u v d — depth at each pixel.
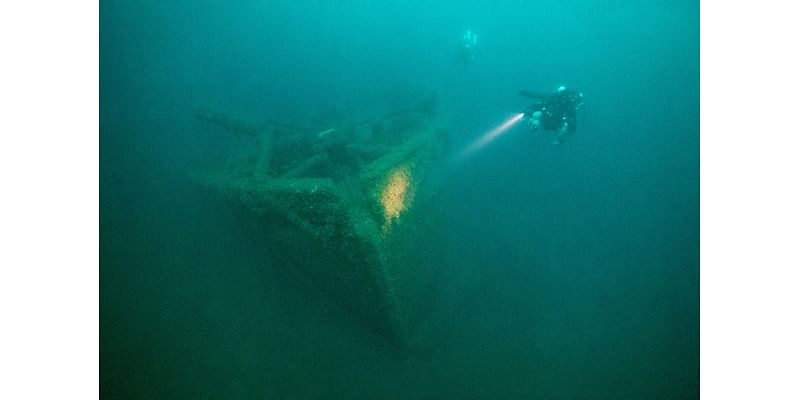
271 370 4.49
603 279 6.12
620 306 5.65
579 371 4.71
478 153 8.29
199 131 8.07
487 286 5.71
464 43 10.16
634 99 11.60
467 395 4.36
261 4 13.56
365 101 8.76
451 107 9.19
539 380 4.57
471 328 5.12
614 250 6.68
